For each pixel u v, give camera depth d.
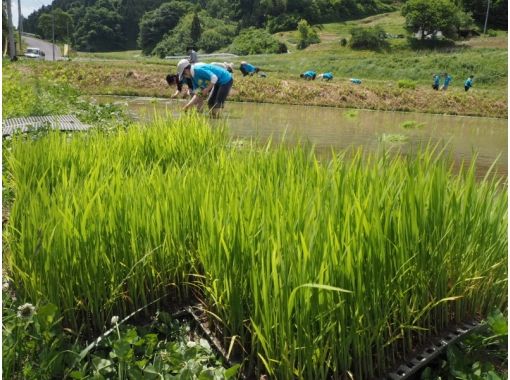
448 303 3.06
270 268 2.45
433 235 2.86
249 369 2.59
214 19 113.38
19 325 2.43
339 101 23.00
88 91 21.64
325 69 47.38
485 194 3.19
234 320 2.70
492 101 23.39
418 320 2.87
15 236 3.20
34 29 148.75
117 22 128.50
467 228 3.05
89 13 125.69
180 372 2.31
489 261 3.13
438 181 3.01
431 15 69.81
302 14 99.62
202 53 98.69
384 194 2.79
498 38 70.88
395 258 2.67
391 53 67.06
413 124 14.74
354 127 13.89
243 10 118.50
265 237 2.53
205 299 3.13
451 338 2.92
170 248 3.21
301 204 2.75
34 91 12.88
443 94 24.44
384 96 23.77
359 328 2.47
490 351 2.90
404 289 2.72
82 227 2.83
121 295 3.03
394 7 108.69
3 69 15.34
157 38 113.44
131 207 3.09
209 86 10.41
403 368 2.64
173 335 2.97
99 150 4.49
